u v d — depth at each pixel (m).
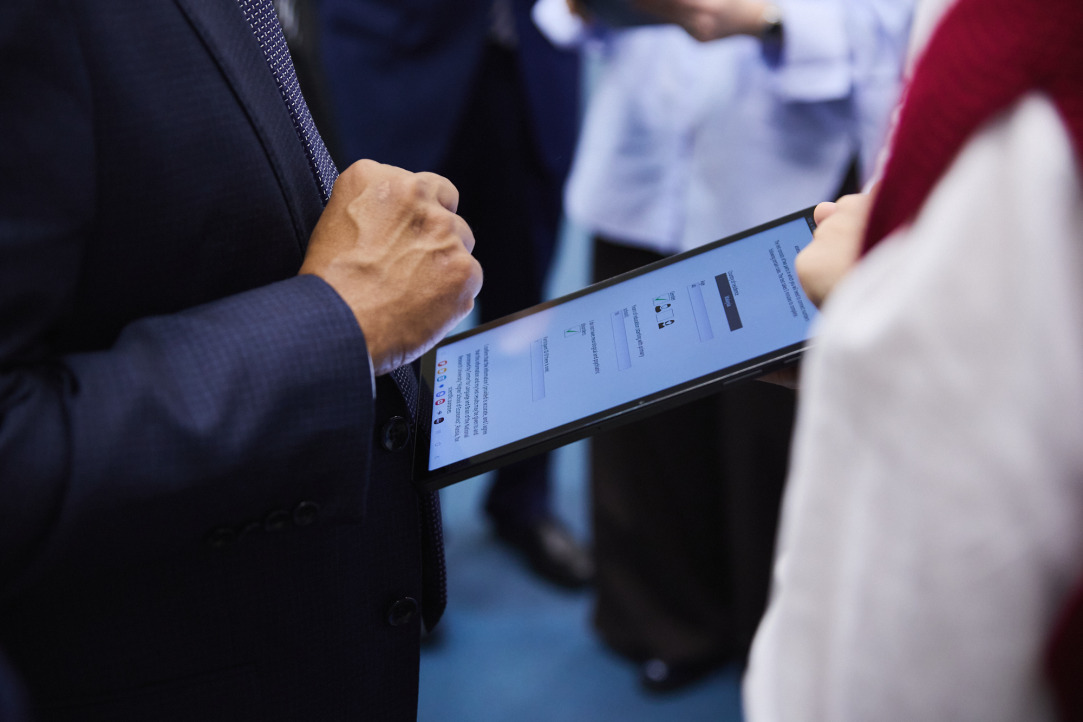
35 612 0.54
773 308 0.65
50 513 0.47
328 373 0.53
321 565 0.60
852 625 0.34
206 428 0.49
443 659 1.72
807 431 0.36
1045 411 0.30
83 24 0.48
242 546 0.57
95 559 0.50
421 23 1.63
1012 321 0.30
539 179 1.82
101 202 0.50
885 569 0.33
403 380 0.65
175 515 0.50
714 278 0.70
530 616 1.82
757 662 0.42
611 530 1.61
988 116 0.31
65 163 0.47
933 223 0.32
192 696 0.58
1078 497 0.30
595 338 0.69
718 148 1.33
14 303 0.47
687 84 1.35
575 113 1.82
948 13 0.34
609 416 0.62
